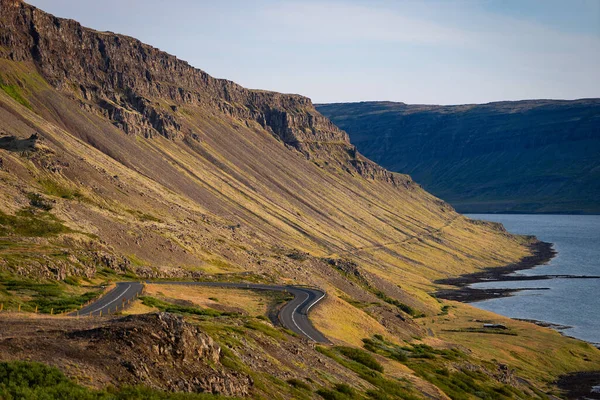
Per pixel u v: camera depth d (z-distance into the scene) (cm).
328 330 9812
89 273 10088
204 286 11631
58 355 4062
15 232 11844
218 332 6369
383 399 6906
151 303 8394
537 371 13950
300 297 11656
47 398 3491
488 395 9975
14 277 8312
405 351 11400
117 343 4403
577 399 12200
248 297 11194
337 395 6069
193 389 4416
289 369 6322
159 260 14150
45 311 6706
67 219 13562
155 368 4372
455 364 11469
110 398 3728
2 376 3588
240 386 4925
